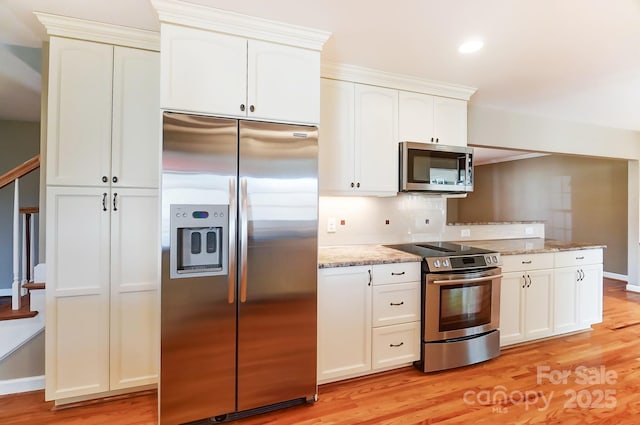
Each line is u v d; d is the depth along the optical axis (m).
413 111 2.96
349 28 2.09
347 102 2.72
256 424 1.96
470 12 1.91
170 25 1.85
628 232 5.04
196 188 1.86
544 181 6.79
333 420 2.00
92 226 2.09
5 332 2.22
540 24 2.03
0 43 2.29
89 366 2.09
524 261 2.99
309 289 2.12
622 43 2.25
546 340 3.18
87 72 2.07
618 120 4.14
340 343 2.35
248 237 1.97
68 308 2.05
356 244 3.13
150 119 2.19
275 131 2.03
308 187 2.11
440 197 3.43
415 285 2.56
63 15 1.95
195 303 1.87
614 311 4.03
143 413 2.03
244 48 1.98
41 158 2.30
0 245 4.10
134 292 2.16
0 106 3.64
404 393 2.28
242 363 1.98
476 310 2.69
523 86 3.03
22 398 2.18
